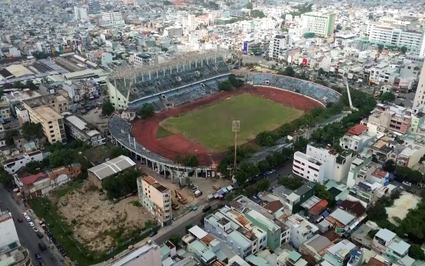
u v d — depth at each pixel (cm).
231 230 14575
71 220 16962
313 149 19962
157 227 16350
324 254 13675
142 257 11956
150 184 16762
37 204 18188
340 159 18812
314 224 16050
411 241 14988
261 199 17450
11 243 13950
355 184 17962
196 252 13638
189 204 18250
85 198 18500
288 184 18338
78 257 14775
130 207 17662
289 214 16138
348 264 12781
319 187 17812
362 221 16125
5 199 18725
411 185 19125
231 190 19138
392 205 16988
